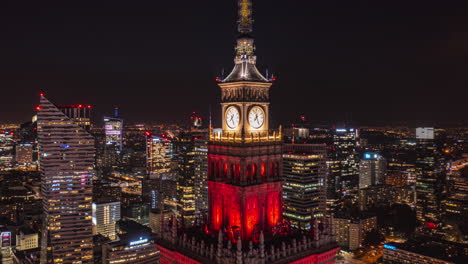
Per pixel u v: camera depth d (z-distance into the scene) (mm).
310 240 71812
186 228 79688
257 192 71188
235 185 69562
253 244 68250
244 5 76875
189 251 71938
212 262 66000
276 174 74688
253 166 71000
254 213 71062
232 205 71188
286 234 73938
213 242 70812
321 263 72688
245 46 75312
